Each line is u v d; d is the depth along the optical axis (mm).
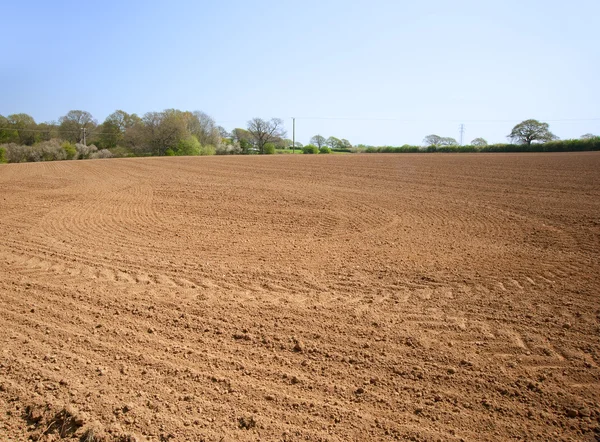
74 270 6945
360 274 6602
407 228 9930
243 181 19969
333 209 12508
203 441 3076
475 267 6832
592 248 7766
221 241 8891
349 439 3104
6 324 4961
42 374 3910
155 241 8922
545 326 4719
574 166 23594
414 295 5699
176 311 5285
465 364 4020
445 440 3084
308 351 4297
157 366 4047
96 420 3291
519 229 9516
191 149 59500
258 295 5789
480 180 18594
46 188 17906
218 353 4285
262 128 76938
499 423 3250
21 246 8516
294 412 3400
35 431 3219
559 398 3506
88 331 4773
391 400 3533
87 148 54188
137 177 22188
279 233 9625
